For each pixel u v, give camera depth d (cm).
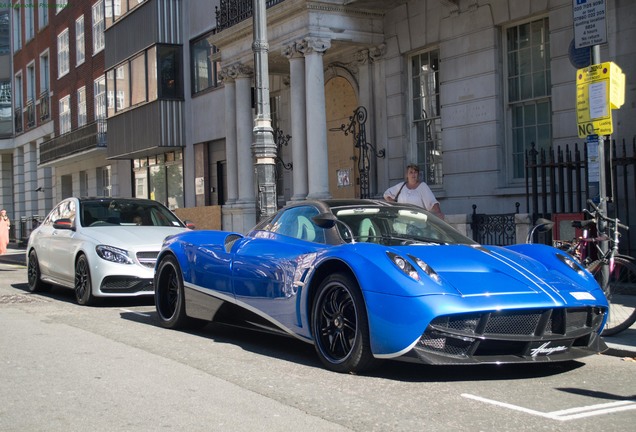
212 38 1723
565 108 1139
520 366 582
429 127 1405
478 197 1283
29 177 3716
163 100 2191
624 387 512
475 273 535
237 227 1686
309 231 639
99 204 1123
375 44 1457
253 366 589
